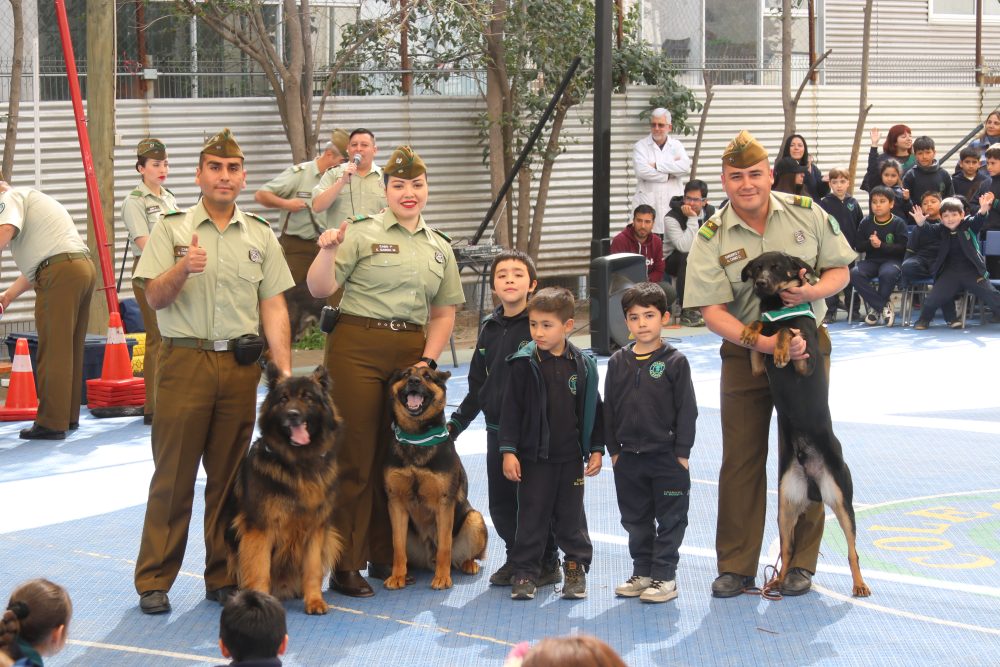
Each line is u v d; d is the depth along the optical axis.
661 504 5.84
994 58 21.36
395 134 16.17
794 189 13.65
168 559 5.83
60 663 5.13
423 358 6.03
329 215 10.93
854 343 13.68
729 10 19.00
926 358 12.66
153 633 5.50
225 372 5.75
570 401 5.87
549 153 16.33
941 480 8.01
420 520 6.19
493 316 6.20
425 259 6.11
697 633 5.39
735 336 5.70
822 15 19.73
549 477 5.89
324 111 15.79
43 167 14.32
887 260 14.87
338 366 6.04
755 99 18.41
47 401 9.77
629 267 13.18
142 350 11.53
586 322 15.74
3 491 8.16
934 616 5.54
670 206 15.54
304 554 5.76
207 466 5.91
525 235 16.56
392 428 6.04
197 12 14.44
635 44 17.41
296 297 11.35
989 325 14.72
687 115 17.75
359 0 15.95
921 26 20.73
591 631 5.46
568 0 15.93
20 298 13.98
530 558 5.91
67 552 6.80
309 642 5.36
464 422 6.31
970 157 15.83
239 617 3.79
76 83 11.46
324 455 5.62
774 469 8.40
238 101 15.23
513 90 16.42
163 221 5.77
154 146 9.88
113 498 7.97
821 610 5.66
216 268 5.71
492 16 15.13
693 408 5.77
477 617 5.68
